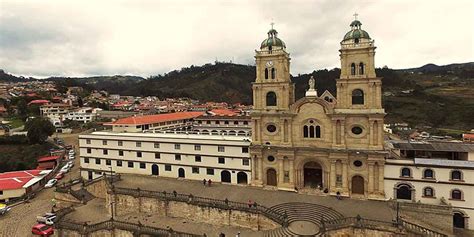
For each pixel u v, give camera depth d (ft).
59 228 166.91
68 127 504.43
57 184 242.17
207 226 165.17
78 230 163.43
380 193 172.24
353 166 178.09
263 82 194.08
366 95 172.55
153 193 182.39
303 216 156.76
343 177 178.70
